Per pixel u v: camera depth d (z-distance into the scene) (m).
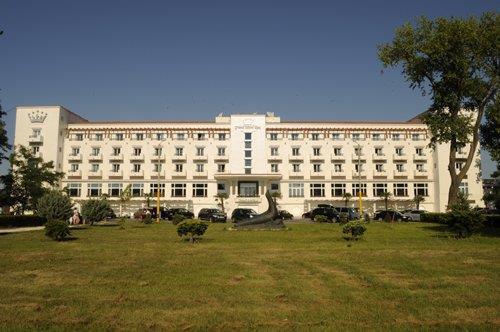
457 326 7.57
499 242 21.52
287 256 16.45
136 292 10.07
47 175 49.97
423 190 71.38
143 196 70.00
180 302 9.16
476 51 31.44
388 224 38.69
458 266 13.74
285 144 71.75
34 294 9.88
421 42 33.44
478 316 8.20
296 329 7.40
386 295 9.77
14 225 38.47
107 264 14.39
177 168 71.44
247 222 33.03
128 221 52.25
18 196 47.94
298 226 36.22
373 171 71.44
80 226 38.25
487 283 11.10
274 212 33.25
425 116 33.97
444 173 69.44
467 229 24.56
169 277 11.94
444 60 32.50
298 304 9.04
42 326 7.52
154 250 18.78
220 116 73.94
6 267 13.67
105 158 71.31
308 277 12.01
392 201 70.62
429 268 13.37
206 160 71.31
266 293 9.99
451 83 32.56
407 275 12.23
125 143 71.69
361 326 7.56
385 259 15.38
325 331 7.27
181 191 70.88
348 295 9.78
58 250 18.86
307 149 71.69
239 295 9.78
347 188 71.19
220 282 11.27
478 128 33.28
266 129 72.00
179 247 20.08
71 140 71.69
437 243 21.28
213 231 30.73
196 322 7.79
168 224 42.69
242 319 7.98
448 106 33.34
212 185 70.88
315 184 71.19
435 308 8.70
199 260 15.37
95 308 8.67
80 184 70.88
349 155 71.62
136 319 7.96
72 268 13.48
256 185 70.50
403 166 71.81
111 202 70.25
